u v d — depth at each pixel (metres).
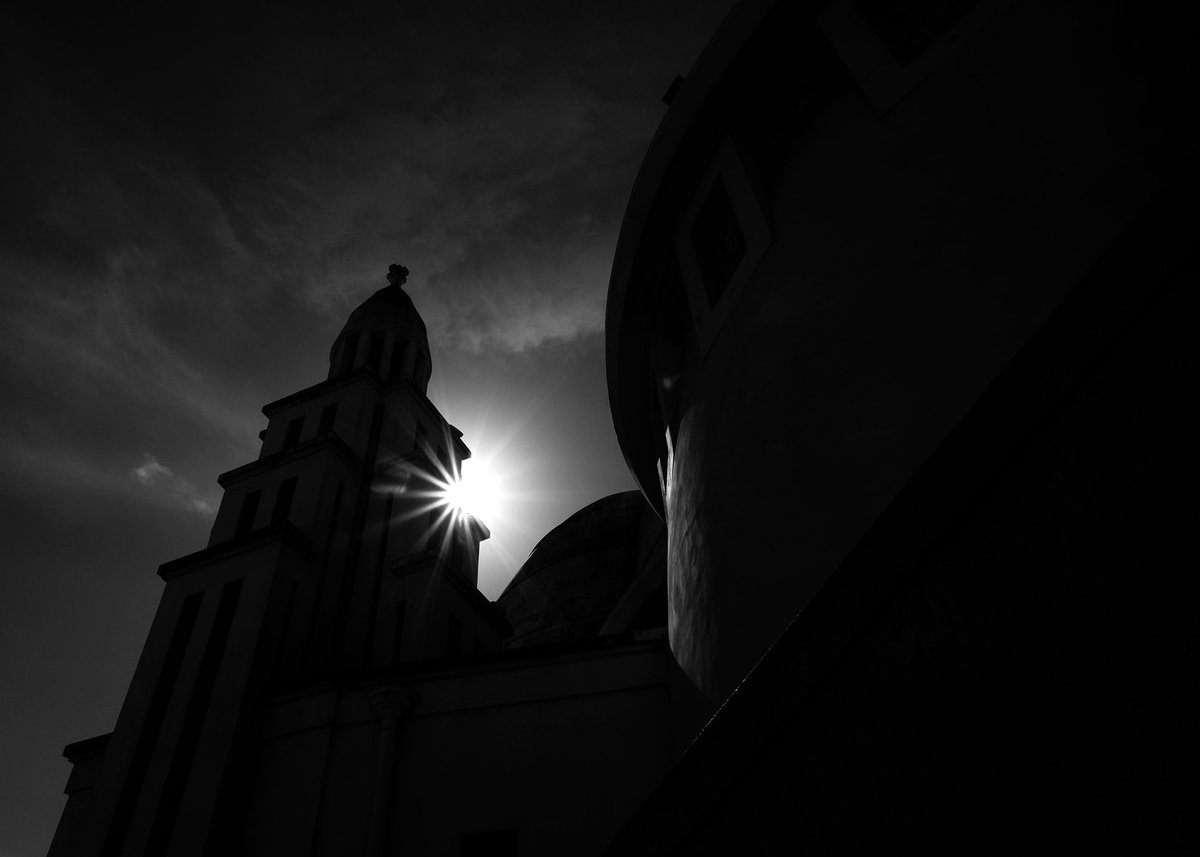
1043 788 1.21
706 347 10.24
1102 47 5.93
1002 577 1.42
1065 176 5.73
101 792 15.45
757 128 10.46
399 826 12.64
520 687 13.67
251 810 13.70
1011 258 5.86
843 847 1.46
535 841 12.04
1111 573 1.26
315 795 13.34
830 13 9.19
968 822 1.29
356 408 23.78
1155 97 5.30
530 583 31.53
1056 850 1.15
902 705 1.49
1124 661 1.19
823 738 1.63
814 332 7.84
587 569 30.34
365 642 19.30
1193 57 4.61
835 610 1.74
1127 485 1.30
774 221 9.54
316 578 18.55
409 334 29.97
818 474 7.03
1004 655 1.36
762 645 7.13
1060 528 1.37
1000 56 6.98
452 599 20.66
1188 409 1.26
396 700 13.63
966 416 1.65
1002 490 1.50
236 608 16.92
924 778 1.38
